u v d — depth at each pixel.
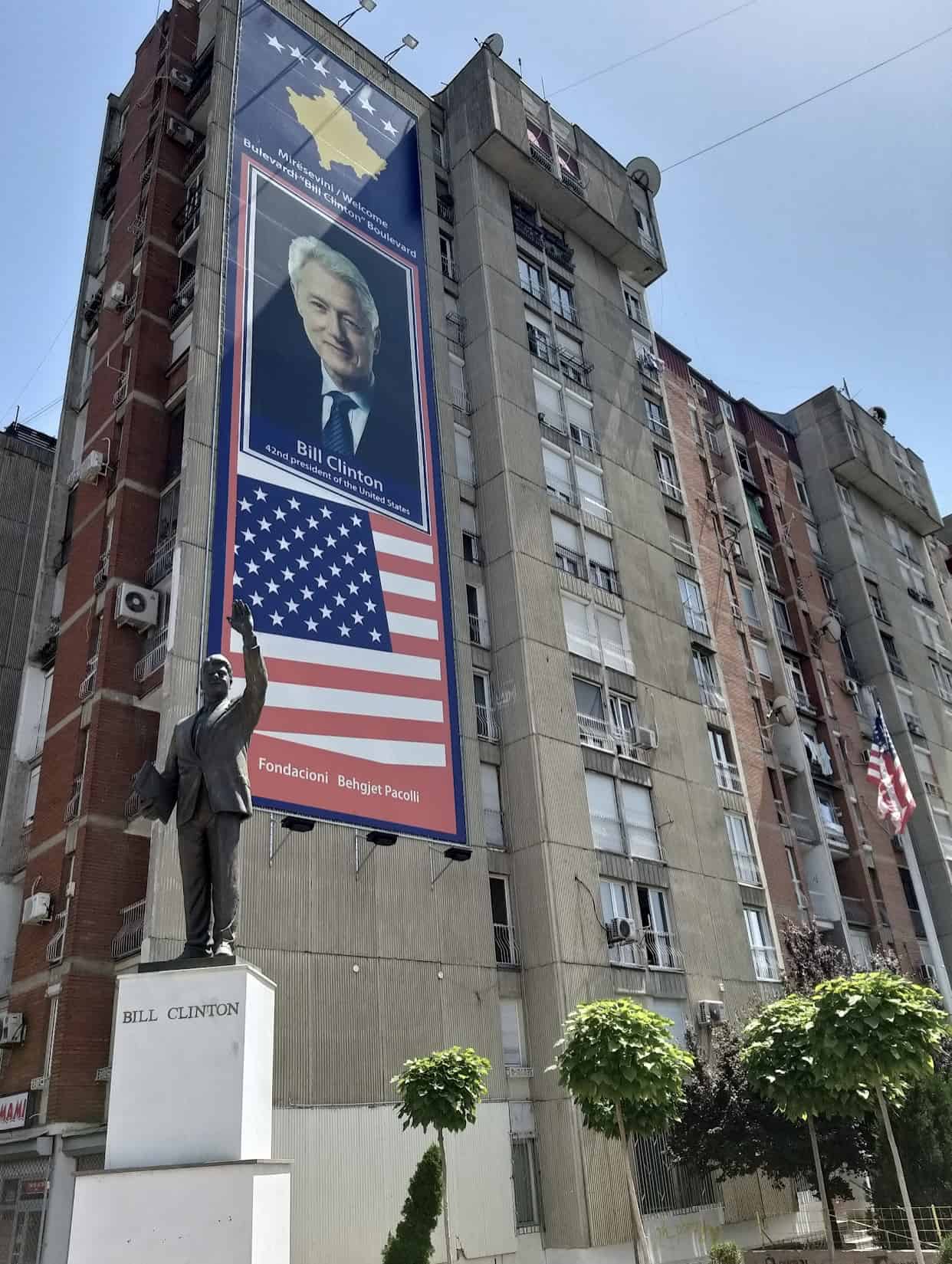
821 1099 18.08
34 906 21.94
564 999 23.80
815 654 43.34
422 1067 18.59
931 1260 18.59
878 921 37.88
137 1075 9.25
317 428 26.16
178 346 27.14
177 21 32.47
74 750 23.36
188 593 21.83
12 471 36.16
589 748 28.17
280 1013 19.64
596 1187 22.27
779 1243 24.62
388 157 33.16
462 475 30.73
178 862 19.38
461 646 27.17
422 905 22.98
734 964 29.06
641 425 37.81
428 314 31.69
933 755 46.53
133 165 32.34
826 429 51.47
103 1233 8.40
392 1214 19.47
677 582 35.56
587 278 39.25
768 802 35.25
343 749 22.88
